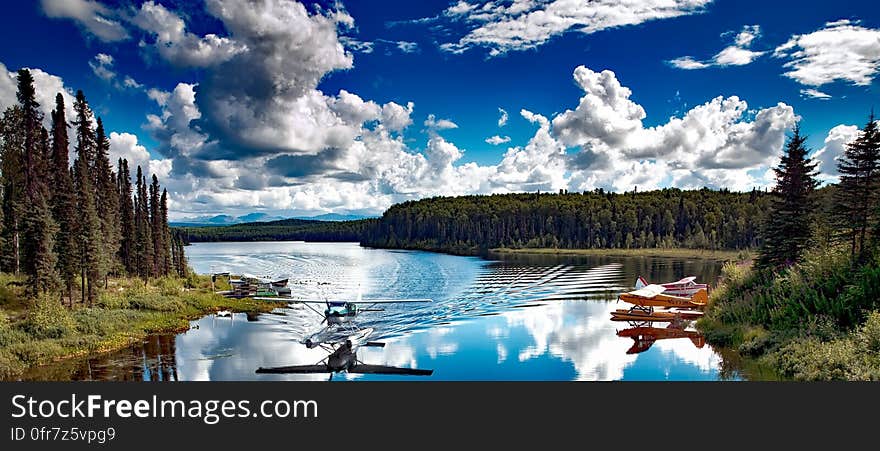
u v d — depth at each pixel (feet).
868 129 90.07
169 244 226.79
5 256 142.92
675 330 100.94
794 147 112.98
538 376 73.51
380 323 118.11
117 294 135.03
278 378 74.49
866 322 64.75
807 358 65.26
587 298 152.25
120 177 214.28
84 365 81.92
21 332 89.25
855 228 89.15
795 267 96.94
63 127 150.10
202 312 132.87
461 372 76.59
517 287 181.47
